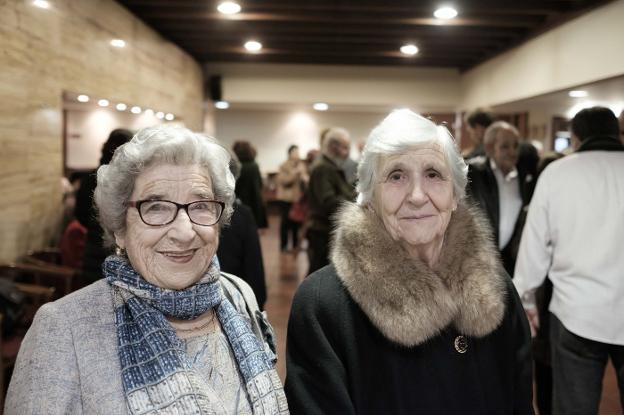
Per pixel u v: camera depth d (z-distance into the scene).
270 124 12.60
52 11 3.66
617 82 4.39
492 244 1.37
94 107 5.00
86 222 2.63
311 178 4.28
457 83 8.80
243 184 6.13
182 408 0.96
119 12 4.95
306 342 1.25
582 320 2.08
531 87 5.75
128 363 0.98
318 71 8.78
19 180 3.31
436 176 1.25
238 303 1.26
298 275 6.34
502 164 3.14
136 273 1.07
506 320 1.33
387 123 1.27
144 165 1.04
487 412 1.25
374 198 1.29
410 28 6.01
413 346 1.19
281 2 5.06
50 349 0.96
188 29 6.24
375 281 1.18
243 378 1.12
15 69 3.21
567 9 4.91
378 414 1.20
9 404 0.94
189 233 1.03
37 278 3.21
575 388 2.12
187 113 7.68
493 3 4.97
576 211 2.12
